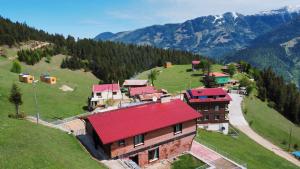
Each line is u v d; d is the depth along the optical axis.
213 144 67.06
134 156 44.28
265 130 107.19
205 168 44.09
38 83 108.12
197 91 99.06
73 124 62.69
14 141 35.94
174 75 178.62
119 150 42.31
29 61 183.62
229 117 110.94
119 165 40.69
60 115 74.81
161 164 45.88
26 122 48.66
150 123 45.41
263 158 70.19
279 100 156.00
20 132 39.81
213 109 95.81
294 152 89.56
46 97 89.56
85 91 115.94
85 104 94.00
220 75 152.88
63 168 32.66
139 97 106.44
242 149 72.88
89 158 41.31
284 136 107.94
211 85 146.00
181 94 122.19
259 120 115.12
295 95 164.00
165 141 47.03
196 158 47.94
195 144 55.44
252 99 143.62
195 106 94.88
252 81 167.88
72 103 91.19
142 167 44.84
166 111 49.31
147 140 44.78
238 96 137.50
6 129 39.66
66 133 51.56
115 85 105.12
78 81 169.88
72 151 41.62
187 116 49.25
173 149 48.56
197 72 182.62
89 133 49.56
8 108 67.56
